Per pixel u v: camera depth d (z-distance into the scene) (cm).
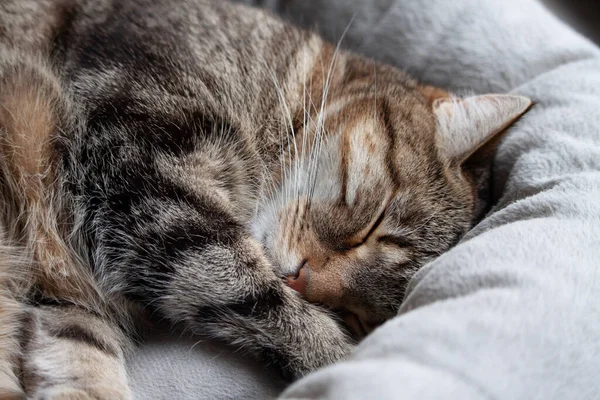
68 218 45
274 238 47
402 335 36
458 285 39
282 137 49
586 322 37
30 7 48
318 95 50
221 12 50
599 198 43
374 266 47
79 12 48
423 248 48
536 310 37
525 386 35
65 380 41
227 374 43
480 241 41
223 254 43
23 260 44
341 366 35
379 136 49
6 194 45
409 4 60
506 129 51
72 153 45
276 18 53
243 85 48
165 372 43
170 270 43
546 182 46
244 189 47
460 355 35
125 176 44
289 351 43
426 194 49
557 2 71
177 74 46
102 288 45
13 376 41
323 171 48
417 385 33
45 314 44
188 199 44
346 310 47
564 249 40
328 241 47
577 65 53
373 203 48
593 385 36
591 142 47
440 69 58
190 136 45
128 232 44
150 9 48
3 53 46
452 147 51
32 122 45
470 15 58
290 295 44
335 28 62
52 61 47
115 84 45
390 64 60
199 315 44
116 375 42
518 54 56
